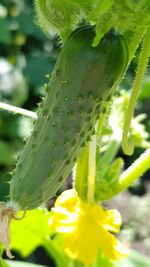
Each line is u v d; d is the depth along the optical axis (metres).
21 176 0.25
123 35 0.25
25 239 0.42
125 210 0.82
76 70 0.24
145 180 0.92
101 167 0.33
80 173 0.30
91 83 0.24
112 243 0.29
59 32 0.25
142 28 0.24
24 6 0.99
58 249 0.43
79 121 0.24
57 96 0.24
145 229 0.80
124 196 0.84
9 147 0.81
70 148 0.25
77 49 0.24
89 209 0.30
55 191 0.25
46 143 0.24
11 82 0.90
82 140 0.25
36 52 0.97
